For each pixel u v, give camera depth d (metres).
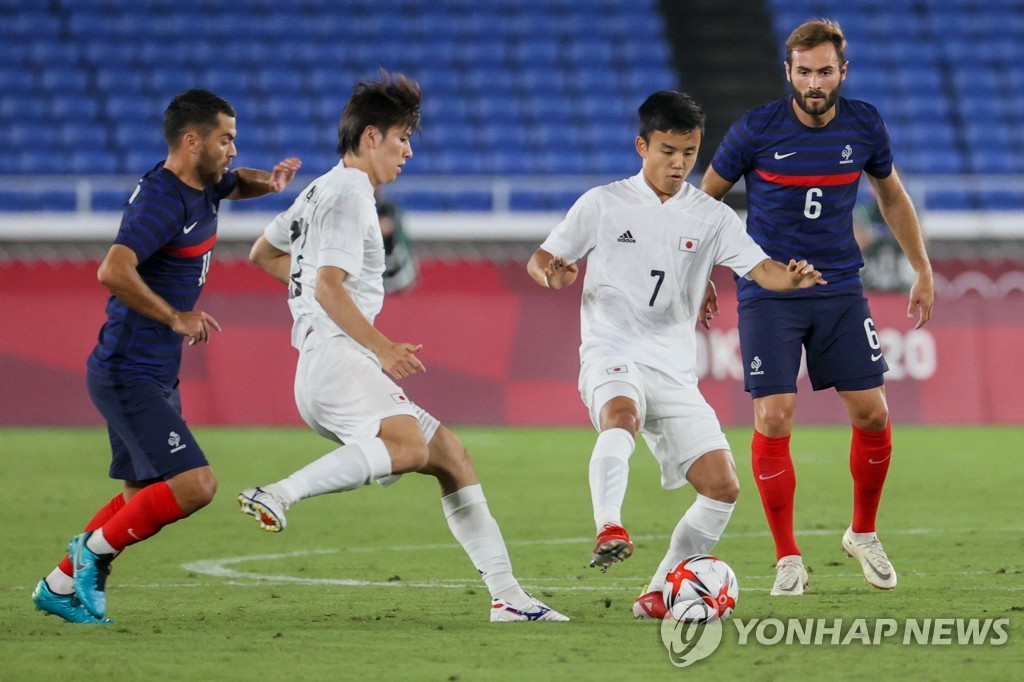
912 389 63.84
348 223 19.45
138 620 20.41
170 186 20.70
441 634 18.78
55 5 91.69
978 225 74.19
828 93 22.92
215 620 20.31
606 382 20.88
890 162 24.41
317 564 27.30
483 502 20.44
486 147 86.81
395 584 24.47
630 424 20.23
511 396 63.03
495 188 75.62
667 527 33.34
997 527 32.53
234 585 24.41
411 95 20.38
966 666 16.44
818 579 24.62
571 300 64.12
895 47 95.19
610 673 16.03
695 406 21.16
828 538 30.91
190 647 17.78
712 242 21.41
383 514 36.22
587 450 53.12
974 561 26.73
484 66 92.19
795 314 23.55
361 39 92.94
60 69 88.12
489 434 59.50
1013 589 22.94
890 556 27.62
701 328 62.69
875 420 23.62
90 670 16.25
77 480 43.12
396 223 62.53
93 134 84.56
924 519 34.19
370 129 20.11
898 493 40.00
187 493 20.31
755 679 15.67
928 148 89.06
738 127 24.02
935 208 85.31
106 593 23.44
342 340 19.86
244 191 22.52
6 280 62.31
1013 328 64.81
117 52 89.56
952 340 64.38
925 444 55.25
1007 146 89.81
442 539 31.39
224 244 71.94
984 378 64.25
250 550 29.45
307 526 33.75
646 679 15.69
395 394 19.47
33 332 61.94
